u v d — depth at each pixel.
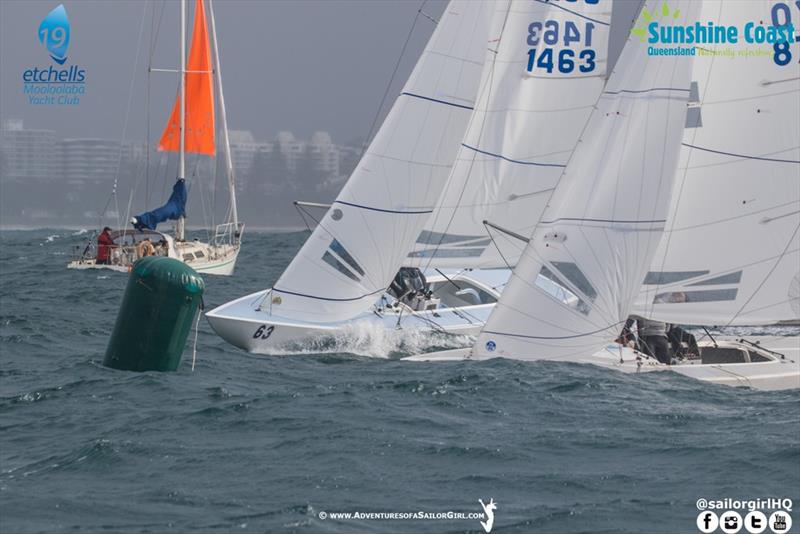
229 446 39.41
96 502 33.00
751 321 54.31
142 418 43.59
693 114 54.00
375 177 64.44
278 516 31.66
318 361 59.41
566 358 54.66
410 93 65.44
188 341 64.88
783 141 53.66
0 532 30.39
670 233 54.22
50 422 43.50
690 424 43.41
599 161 54.41
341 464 37.16
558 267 54.56
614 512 32.44
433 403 46.91
